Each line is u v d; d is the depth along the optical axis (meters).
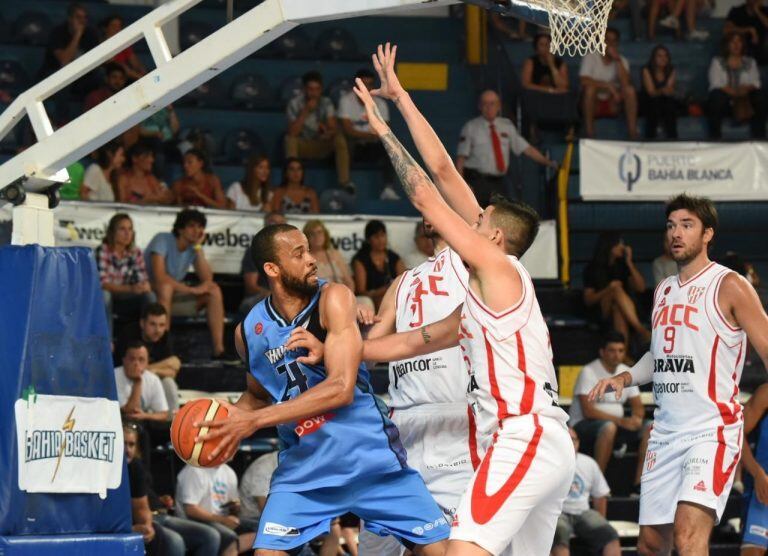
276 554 5.63
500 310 5.30
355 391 5.77
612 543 10.29
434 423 6.42
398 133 16.62
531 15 5.77
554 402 5.45
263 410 5.43
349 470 5.70
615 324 13.62
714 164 14.93
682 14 18.73
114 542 6.38
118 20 15.34
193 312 12.38
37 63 16.03
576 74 17.78
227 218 13.25
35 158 6.40
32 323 6.24
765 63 18.03
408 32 18.31
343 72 17.34
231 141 15.92
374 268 13.07
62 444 6.29
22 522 6.12
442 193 6.29
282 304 5.71
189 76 5.97
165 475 10.73
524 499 5.23
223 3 17.62
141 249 12.59
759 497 8.73
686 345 6.92
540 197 15.33
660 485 6.96
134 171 13.49
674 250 7.04
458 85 17.72
